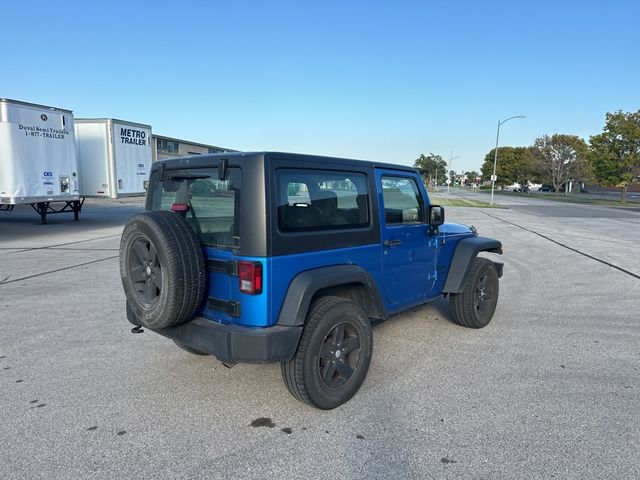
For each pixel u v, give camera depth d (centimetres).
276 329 324
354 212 394
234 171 331
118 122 1759
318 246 356
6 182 1329
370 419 350
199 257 335
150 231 329
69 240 1384
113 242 1343
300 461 297
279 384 410
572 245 1351
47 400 378
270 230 320
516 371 440
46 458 299
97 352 484
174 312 328
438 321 598
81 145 1733
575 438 324
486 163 10681
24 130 1366
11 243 1316
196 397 384
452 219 2267
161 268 327
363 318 378
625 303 697
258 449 310
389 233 429
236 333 319
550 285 820
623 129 4088
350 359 376
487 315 572
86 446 312
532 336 543
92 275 873
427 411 362
